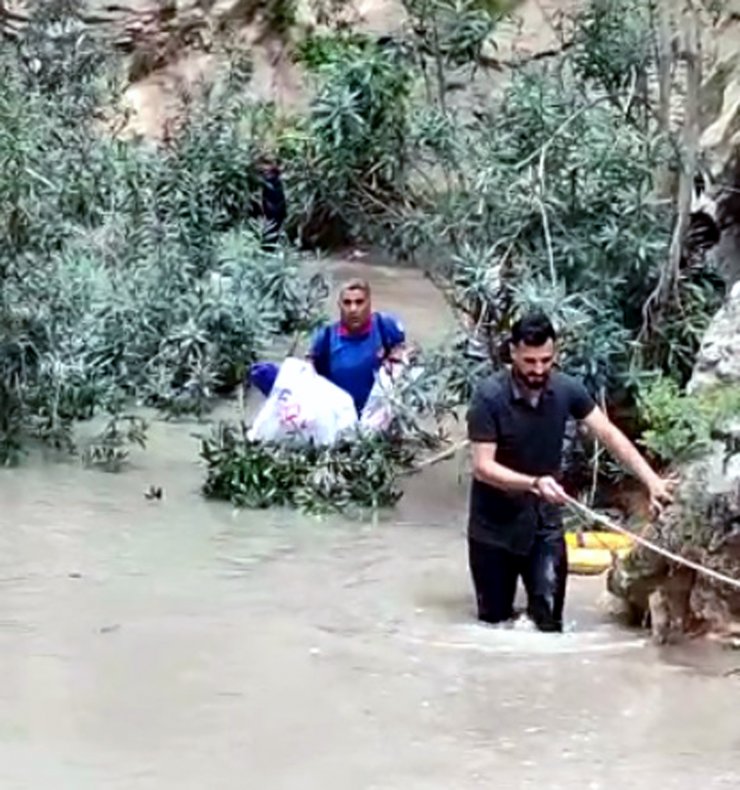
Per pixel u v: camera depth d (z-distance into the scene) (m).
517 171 12.48
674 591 9.99
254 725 9.09
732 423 9.92
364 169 12.88
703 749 8.92
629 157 12.52
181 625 10.23
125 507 12.29
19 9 18.97
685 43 12.62
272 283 15.72
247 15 25.75
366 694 9.41
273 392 13.03
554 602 10.22
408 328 17.95
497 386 10.21
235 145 16.66
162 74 26.17
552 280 12.19
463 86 13.34
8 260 13.45
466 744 8.94
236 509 12.32
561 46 13.86
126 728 9.04
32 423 13.58
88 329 14.04
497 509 10.23
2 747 8.84
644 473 10.11
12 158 13.45
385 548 11.60
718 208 13.70
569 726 9.12
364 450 12.66
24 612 10.37
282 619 10.34
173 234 15.44
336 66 12.79
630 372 12.12
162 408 14.77
